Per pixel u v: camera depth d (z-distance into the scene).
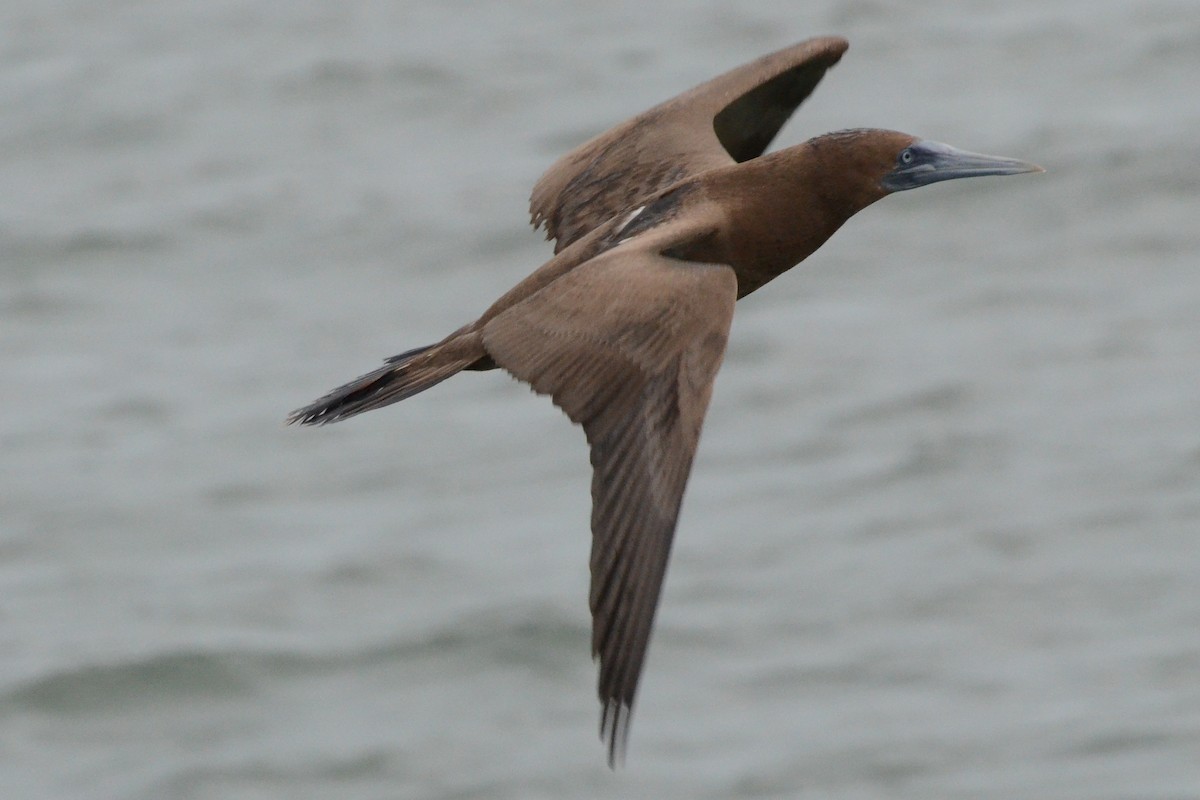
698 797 14.72
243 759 15.77
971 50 29.89
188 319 23.47
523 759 15.52
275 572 18.06
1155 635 16.05
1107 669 15.67
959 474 18.66
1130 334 21.22
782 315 22.55
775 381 20.88
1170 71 28.38
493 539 18.33
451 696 16.38
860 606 16.77
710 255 8.48
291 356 22.25
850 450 19.31
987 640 16.23
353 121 29.03
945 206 24.97
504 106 28.92
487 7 32.84
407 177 26.95
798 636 16.48
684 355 7.40
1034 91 28.23
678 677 16.05
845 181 8.58
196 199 26.75
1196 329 21.22
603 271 7.73
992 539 17.53
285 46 31.70
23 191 27.50
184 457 20.05
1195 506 17.70
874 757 14.87
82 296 24.22
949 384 20.36
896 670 15.86
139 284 24.52
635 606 6.92
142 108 29.75
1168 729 14.80
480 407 20.83
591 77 29.59
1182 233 23.64
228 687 16.58
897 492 18.36
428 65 30.50
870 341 21.64
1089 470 18.50
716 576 17.31
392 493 19.27
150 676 16.61
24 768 15.86
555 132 27.84
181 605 17.61
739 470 19.11
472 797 15.14
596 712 16.09
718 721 15.57
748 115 10.12
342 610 17.39
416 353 8.25
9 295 24.34
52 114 29.81
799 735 15.25
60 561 18.45
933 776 14.60
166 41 32.31
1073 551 17.28
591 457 7.31
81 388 21.83
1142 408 19.53
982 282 22.95
